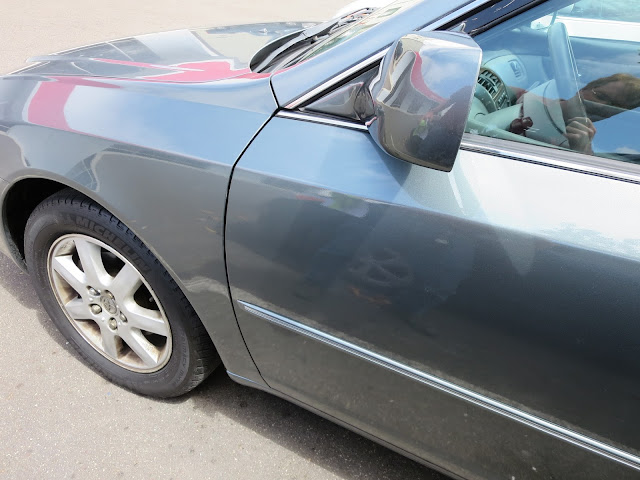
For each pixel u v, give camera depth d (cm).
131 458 171
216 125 136
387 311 125
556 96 122
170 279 156
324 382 149
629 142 112
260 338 152
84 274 176
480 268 111
